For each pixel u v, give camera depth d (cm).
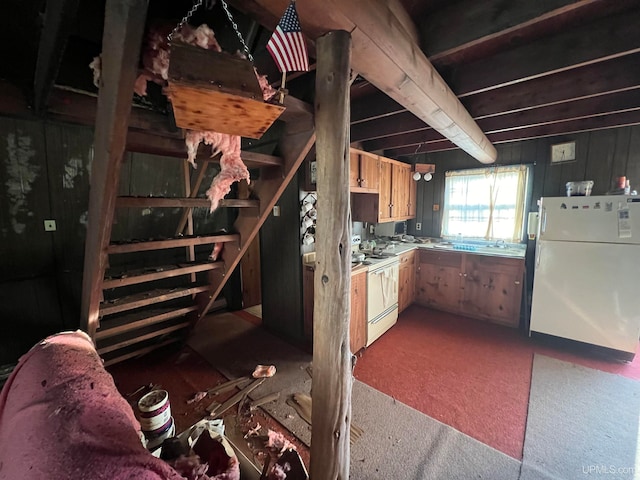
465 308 362
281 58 89
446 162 416
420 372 245
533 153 347
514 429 183
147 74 98
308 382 234
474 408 202
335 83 108
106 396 65
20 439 54
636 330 254
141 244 154
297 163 161
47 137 230
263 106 80
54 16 78
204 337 312
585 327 275
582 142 314
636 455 163
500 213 376
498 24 122
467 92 185
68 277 253
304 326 298
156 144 124
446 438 176
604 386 224
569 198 275
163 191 301
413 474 153
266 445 170
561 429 182
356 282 265
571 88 195
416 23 140
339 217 118
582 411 197
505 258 326
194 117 87
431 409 201
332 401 122
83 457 48
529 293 341
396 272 334
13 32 102
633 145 288
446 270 373
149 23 93
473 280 353
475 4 126
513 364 256
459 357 269
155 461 53
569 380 232
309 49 130
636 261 250
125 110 89
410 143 335
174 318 266
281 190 173
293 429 185
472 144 268
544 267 290
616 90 181
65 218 247
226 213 365
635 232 249
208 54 75
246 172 134
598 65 184
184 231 317
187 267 194
